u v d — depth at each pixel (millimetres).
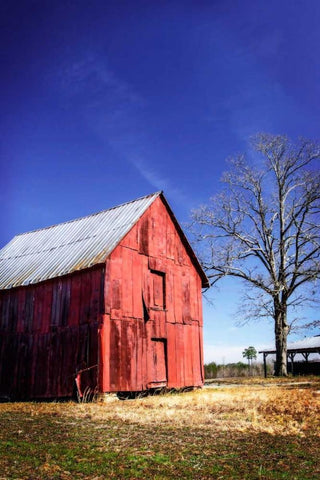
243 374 48781
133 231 18844
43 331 17969
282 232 34688
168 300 20125
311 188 33438
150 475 5426
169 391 19078
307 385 20969
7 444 7055
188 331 21047
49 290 18391
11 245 24484
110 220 20453
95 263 16781
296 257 33688
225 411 11070
